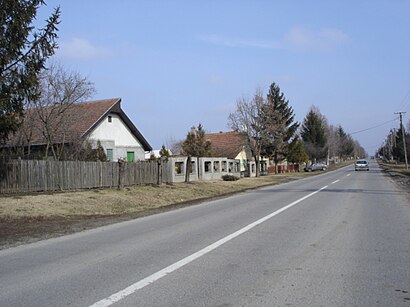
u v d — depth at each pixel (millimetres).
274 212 15234
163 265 7453
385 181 34875
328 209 15727
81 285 6309
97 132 32656
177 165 34062
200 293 5785
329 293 5715
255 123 51312
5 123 15672
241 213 15320
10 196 17578
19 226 13047
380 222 12266
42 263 7941
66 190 21531
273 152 59906
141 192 24031
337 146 120000
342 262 7445
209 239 9984
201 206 19109
